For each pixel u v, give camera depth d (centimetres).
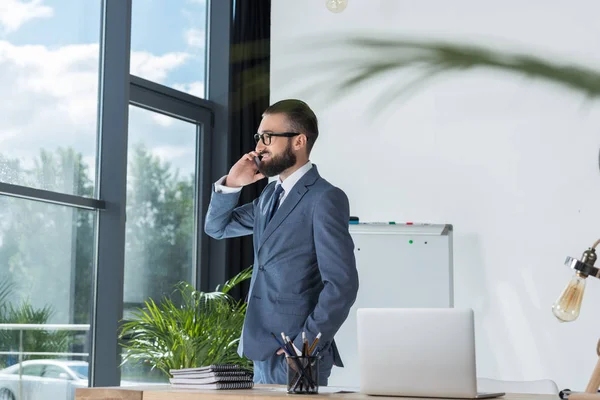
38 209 436
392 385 192
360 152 543
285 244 275
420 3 541
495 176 509
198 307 480
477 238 509
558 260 489
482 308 503
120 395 209
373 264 495
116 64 482
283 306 271
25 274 426
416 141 530
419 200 527
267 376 270
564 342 480
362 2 558
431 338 188
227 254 562
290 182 284
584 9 498
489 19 521
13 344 417
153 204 525
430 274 488
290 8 579
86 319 466
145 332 463
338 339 495
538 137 501
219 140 576
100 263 473
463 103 520
